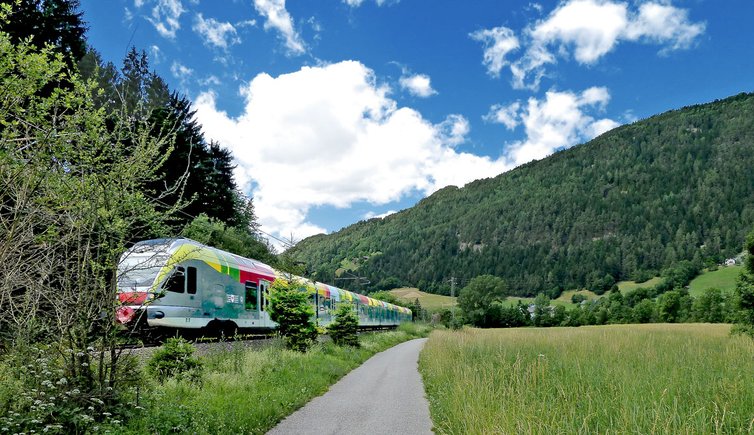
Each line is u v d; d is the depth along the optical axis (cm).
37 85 607
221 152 4850
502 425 639
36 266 580
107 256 627
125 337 675
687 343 1827
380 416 916
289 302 1783
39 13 1752
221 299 1716
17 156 543
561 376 1077
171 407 702
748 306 2562
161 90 5822
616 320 10869
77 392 584
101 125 621
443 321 10444
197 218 3034
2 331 596
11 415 534
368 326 4528
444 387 1109
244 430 727
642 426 638
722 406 703
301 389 1109
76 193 593
